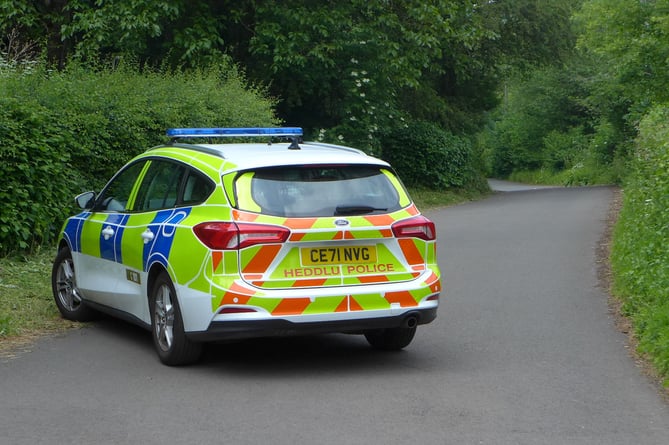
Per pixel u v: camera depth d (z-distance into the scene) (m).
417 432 6.05
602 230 19.12
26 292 10.88
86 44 22.83
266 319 7.29
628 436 5.96
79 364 8.03
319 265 7.50
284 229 7.40
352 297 7.50
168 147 8.86
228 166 7.70
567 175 61.69
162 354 8.01
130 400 6.85
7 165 12.32
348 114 28.16
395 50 26.06
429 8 25.77
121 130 14.61
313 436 5.96
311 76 26.48
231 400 6.85
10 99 12.66
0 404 6.74
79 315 9.88
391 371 7.80
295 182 7.65
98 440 5.89
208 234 7.41
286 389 7.18
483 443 5.82
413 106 35.53
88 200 9.62
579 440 5.88
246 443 5.82
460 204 30.09
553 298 11.30
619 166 48.56
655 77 29.55
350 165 7.84
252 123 18.08
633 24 28.53
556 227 19.91
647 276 10.42
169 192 8.30
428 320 7.86
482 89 40.31
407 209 7.91
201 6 24.08
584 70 68.62
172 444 5.81
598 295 11.50
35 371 7.77
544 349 8.59
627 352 8.43
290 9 24.94
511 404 6.72
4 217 12.20
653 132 20.91
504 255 15.24
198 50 23.28
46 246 13.07
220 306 7.30
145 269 8.22
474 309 10.61
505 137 79.06
